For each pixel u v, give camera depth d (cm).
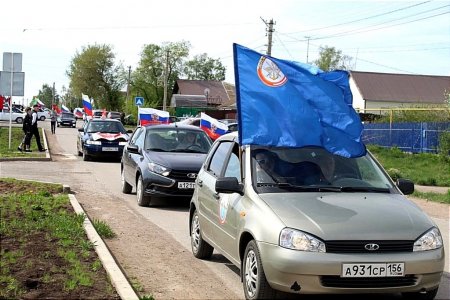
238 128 648
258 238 556
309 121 643
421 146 2992
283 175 635
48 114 8106
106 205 1238
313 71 662
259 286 551
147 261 770
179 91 8550
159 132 1361
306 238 525
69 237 805
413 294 574
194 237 807
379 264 519
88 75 9300
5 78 2344
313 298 597
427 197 1577
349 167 661
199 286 660
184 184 1207
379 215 558
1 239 764
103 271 664
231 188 630
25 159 2170
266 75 650
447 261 812
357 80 7244
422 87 7306
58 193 1298
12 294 557
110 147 2272
